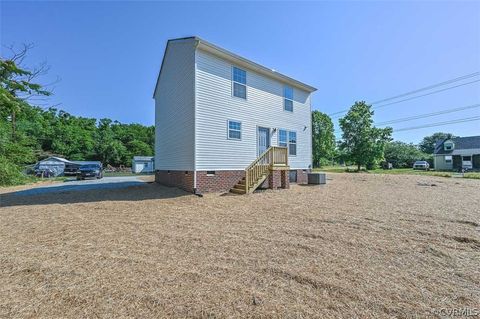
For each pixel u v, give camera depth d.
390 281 2.71
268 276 2.82
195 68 10.04
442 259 3.35
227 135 10.94
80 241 4.12
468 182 15.16
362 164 32.31
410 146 46.38
